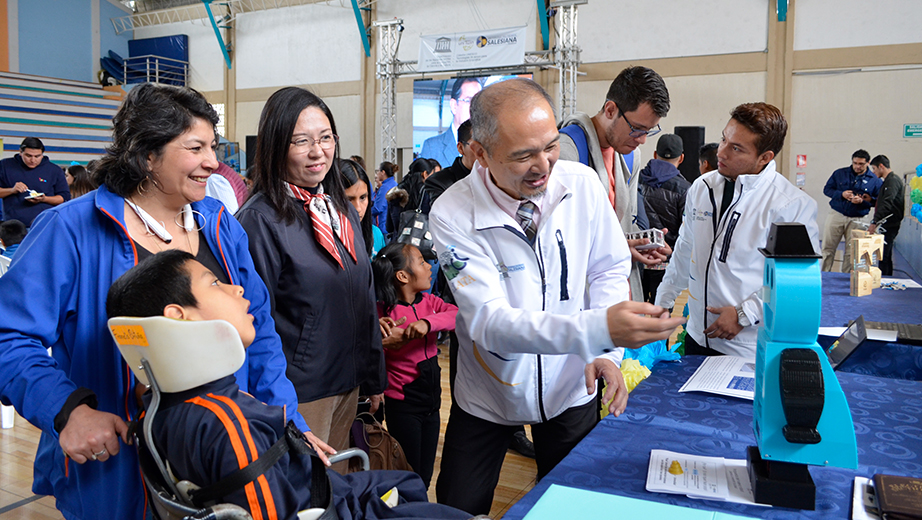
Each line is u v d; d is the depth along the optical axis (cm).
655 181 382
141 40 1481
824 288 311
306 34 1273
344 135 1257
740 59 941
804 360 95
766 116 185
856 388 159
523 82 119
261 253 152
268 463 85
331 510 96
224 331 86
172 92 116
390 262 225
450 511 113
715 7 946
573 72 950
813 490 96
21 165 561
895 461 114
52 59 1423
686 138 665
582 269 145
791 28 908
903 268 621
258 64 1341
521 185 123
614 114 183
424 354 216
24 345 106
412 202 511
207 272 95
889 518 91
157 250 120
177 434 84
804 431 95
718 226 203
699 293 212
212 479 83
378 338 180
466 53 998
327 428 164
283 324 157
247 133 1377
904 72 859
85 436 96
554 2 935
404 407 215
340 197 172
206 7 1288
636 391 158
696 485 104
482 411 154
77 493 116
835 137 905
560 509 89
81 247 114
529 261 138
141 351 86
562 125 195
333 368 164
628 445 123
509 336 123
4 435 311
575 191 144
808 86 911
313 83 1280
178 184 117
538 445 161
